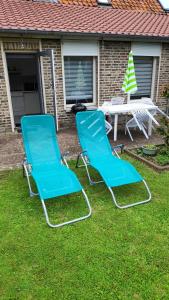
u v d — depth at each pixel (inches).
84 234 120.3
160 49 348.8
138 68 354.9
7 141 255.6
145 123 295.9
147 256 106.3
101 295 89.0
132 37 310.2
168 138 212.8
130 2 422.9
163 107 379.2
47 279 95.7
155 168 185.8
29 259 105.3
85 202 147.3
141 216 134.0
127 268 100.2
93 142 186.5
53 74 262.5
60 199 150.1
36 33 261.1
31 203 145.6
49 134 174.4
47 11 331.9
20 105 366.6
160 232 121.4
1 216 133.9
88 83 330.3
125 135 275.7
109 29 307.7
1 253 108.7
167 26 364.8
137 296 88.5
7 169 190.1
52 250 110.3
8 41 263.4
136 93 365.4
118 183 144.6
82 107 308.7
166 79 369.1
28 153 164.7
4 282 94.5
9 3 333.1
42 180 143.5
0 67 267.6
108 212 137.6
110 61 321.7
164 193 156.1
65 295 89.1
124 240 116.0
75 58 311.0
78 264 102.5
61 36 280.5
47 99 300.8
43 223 128.3
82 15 344.5
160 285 92.7
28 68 388.2
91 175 181.2
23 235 119.6
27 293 90.0
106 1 398.9
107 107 262.5
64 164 168.1
